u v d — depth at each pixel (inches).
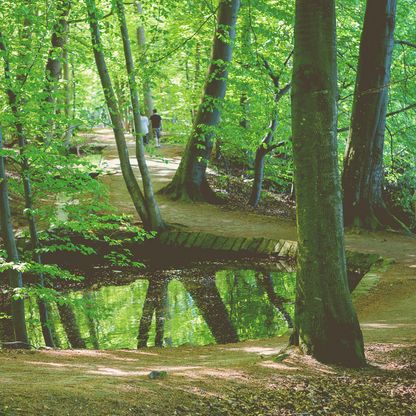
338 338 273.4
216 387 222.5
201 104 896.9
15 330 393.4
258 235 746.2
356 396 224.1
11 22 417.1
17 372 232.4
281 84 943.0
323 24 270.1
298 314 286.2
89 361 294.4
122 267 674.2
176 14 928.9
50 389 192.1
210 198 930.1
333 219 277.6
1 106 412.5
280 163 1075.3
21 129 408.8
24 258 462.6
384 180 974.4
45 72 416.5
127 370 258.1
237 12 862.5
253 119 940.0
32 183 421.1
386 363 276.2
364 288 515.2
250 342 398.6
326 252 277.4
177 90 1218.0
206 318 492.1
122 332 459.8
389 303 463.5
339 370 262.5
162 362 300.7
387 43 741.9
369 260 627.5
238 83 875.4
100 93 1381.6
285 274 639.1
